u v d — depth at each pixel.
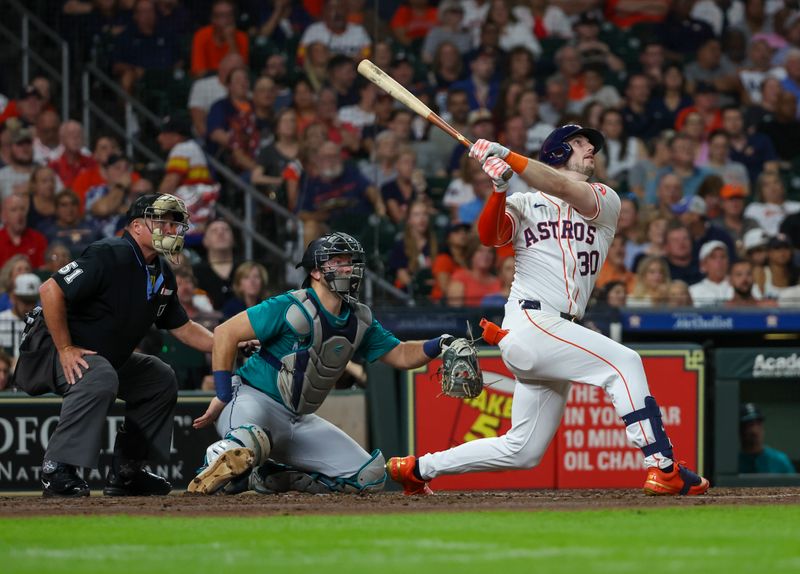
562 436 30.59
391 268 37.62
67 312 21.31
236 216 37.75
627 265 38.41
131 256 21.47
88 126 38.44
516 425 19.92
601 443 30.72
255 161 38.31
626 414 19.02
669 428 31.19
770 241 39.38
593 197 19.17
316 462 22.45
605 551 12.82
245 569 11.68
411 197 38.50
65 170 37.28
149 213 21.41
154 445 22.73
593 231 19.45
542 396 19.72
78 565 12.06
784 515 16.42
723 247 39.00
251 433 20.98
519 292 19.59
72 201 36.78
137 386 22.62
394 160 38.81
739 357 32.31
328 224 37.91
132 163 38.03
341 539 14.02
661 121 41.31
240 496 20.53
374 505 18.39
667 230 38.81
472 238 37.91
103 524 15.83
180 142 38.34
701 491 19.56
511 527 15.13
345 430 30.81
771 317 35.97
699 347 31.31
